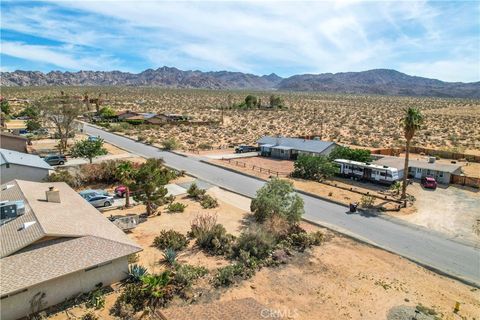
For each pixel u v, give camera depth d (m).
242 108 134.25
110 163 39.62
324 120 102.44
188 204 32.66
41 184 27.48
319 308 17.34
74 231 18.36
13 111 102.31
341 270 21.25
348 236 26.38
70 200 24.30
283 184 28.73
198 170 46.06
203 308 14.91
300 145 54.84
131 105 140.12
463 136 74.75
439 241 26.06
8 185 25.78
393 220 30.12
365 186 40.97
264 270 20.92
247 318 13.90
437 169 43.03
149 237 24.88
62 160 45.38
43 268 15.91
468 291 19.59
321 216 30.56
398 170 41.81
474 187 41.25
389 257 23.28
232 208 31.94
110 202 31.09
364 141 69.25
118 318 15.89
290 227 26.67
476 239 26.56
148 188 28.17
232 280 19.44
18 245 16.61
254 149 61.44
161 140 67.75
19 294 15.33
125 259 18.69
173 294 17.81
